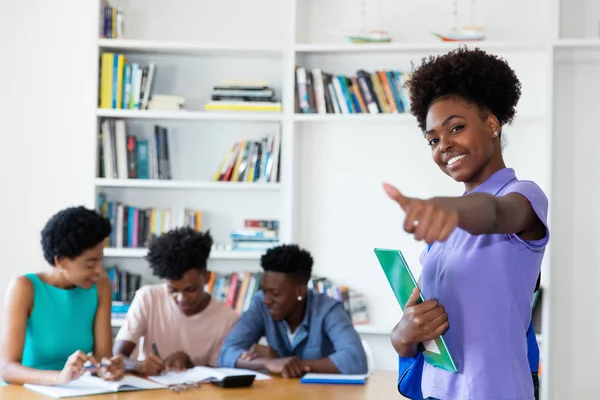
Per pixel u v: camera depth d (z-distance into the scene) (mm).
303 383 2844
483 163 1514
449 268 1493
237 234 4328
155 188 4500
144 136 4473
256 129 4477
